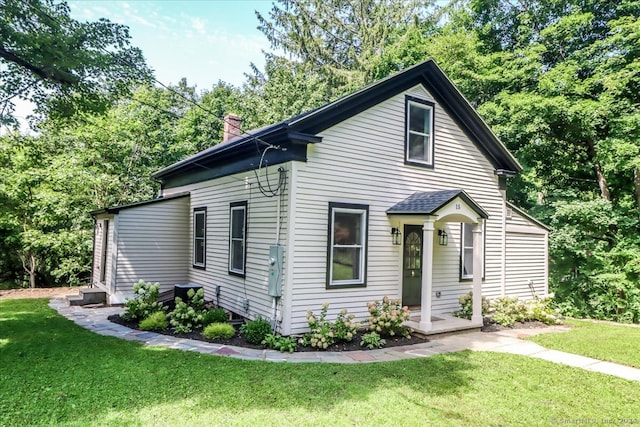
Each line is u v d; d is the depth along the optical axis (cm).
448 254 905
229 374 487
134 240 1047
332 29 2266
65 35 711
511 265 1041
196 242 1080
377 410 396
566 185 1562
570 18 1255
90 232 1420
